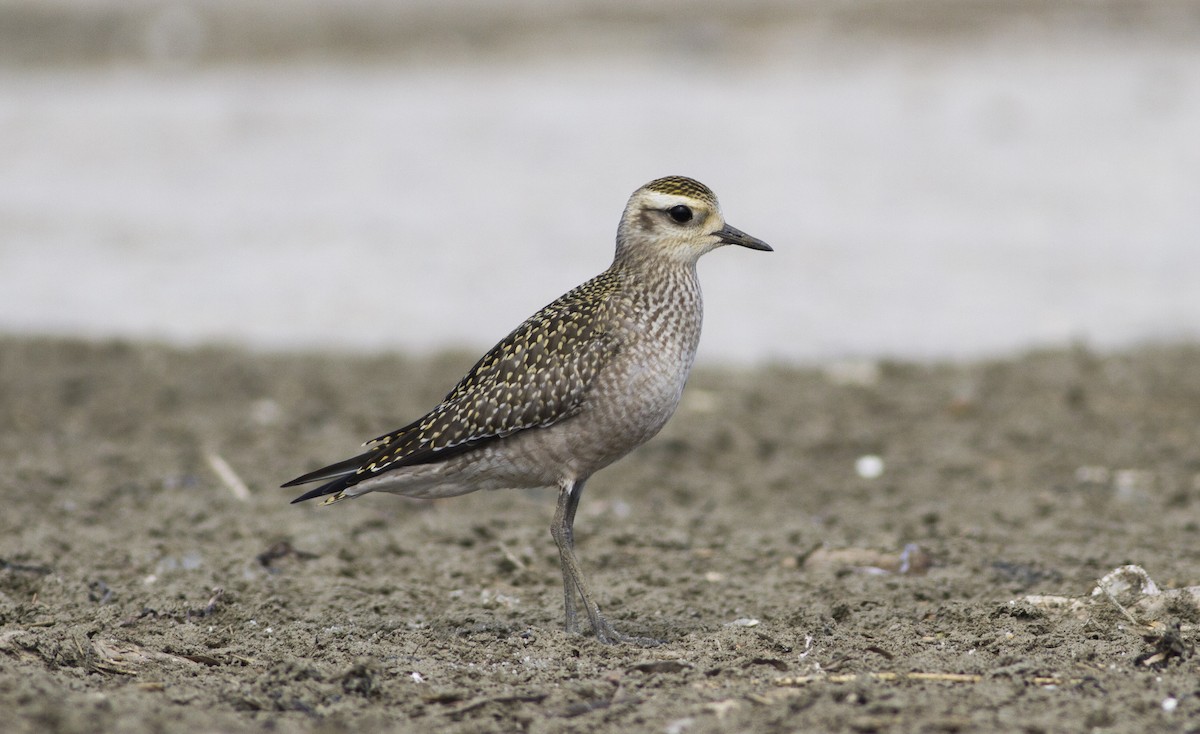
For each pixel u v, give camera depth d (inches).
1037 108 1139.9
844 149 1024.9
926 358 667.4
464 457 351.6
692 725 279.1
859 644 339.6
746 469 542.0
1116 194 922.7
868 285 767.1
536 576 411.8
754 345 689.0
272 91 1180.5
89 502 470.6
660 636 356.8
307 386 633.0
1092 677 303.1
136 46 1279.5
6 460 524.4
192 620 366.0
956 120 1110.4
